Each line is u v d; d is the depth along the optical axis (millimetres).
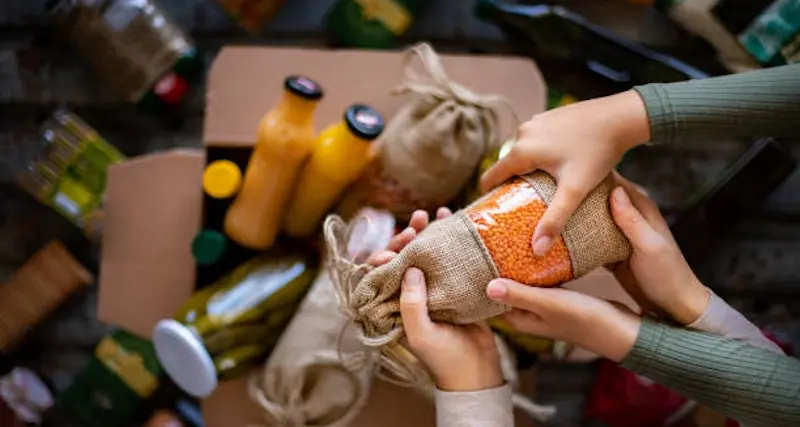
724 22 1113
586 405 1252
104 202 1093
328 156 919
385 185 941
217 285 999
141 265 1066
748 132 769
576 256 745
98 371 1209
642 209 792
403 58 1022
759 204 1214
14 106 1289
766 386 737
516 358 998
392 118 1015
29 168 1255
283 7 1284
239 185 974
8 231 1288
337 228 904
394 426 969
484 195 789
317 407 940
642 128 755
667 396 1160
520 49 1244
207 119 1013
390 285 746
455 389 784
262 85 1020
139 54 1221
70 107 1286
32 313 1236
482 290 734
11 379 1247
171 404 1255
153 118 1291
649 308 849
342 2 1213
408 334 748
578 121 755
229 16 1274
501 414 787
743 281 1258
